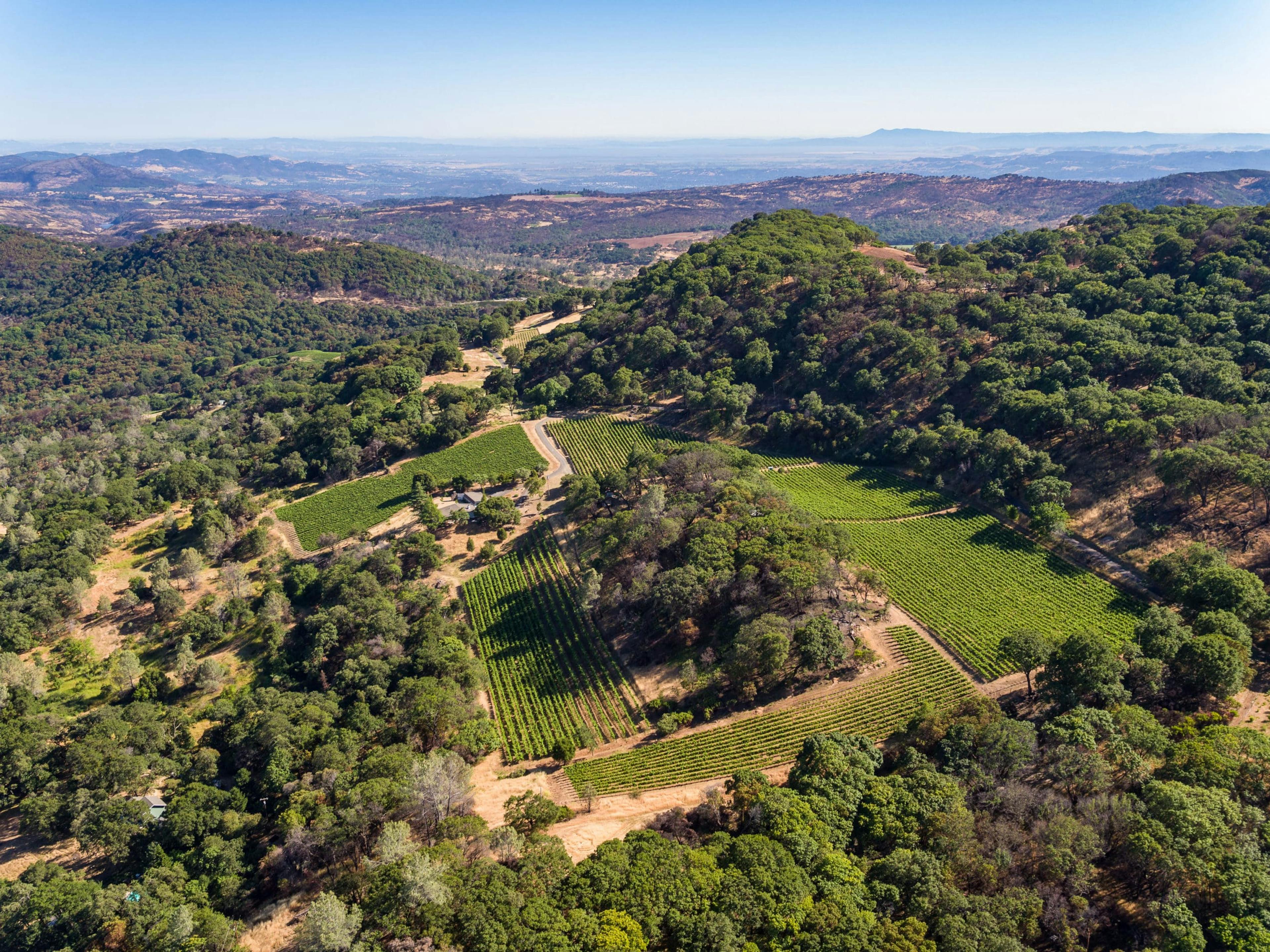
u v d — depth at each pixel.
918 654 110.56
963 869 63.22
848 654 109.06
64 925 70.62
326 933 57.94
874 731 95.75
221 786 96.56
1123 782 72.00
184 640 126.94
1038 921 58.72
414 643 123.69
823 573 112.81
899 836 67.56
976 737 80.81
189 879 75.75
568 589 138.75
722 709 104.06
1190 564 109.88
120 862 83.00
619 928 57.03
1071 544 131.88
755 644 101.50
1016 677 104.00
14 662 120.44
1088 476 142.62
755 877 61.59
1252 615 96.62
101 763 93.75
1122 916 60.00
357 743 97.25
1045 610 118.19
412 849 70.56
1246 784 67.44
